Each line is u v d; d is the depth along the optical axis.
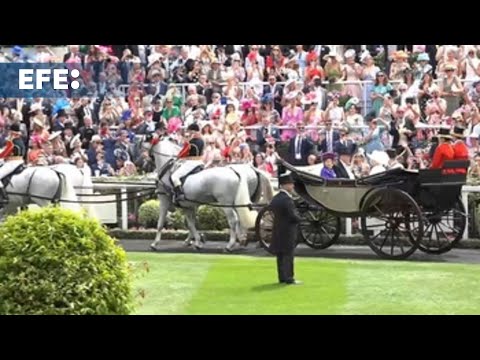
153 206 22.83
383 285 15.19
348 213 18.50
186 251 19.97
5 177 20.98
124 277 10.05
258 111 23.89
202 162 20.58
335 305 13.53
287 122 23.52
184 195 19.86
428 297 14.17
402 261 17.94
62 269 9.59
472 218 20.36
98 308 9.60
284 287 15.07
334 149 22.80
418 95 22.95
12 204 21.14
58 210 9.99
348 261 17.94
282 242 15.29
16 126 23.78
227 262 17.97
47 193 20.86
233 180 19.42
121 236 22.55
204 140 23.25
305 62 24.34
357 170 21.52
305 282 15.52
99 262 9.83
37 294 9.49
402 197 17.81
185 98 24.75
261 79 24.52
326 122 23.16
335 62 23.97
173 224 22.64
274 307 13.42
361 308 13.29
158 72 25.22
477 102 22.84
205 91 24.58
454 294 14.41
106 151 24.70
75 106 25.41
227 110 23.97
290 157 23.03
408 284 15.28
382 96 23.27
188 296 14.40
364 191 18.28
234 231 19.78
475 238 20.27
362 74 23.80
